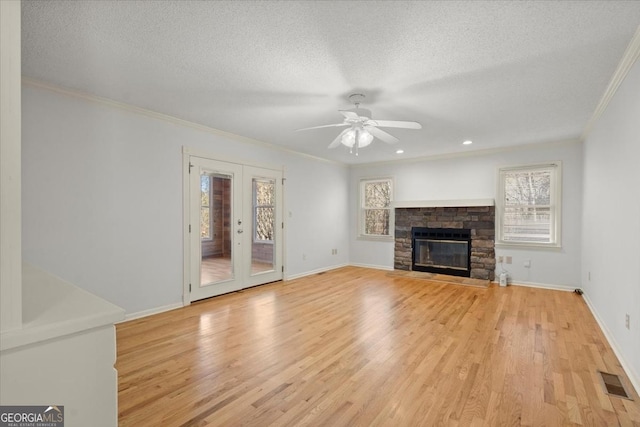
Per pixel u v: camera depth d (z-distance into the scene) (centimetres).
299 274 595
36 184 287
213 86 293
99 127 328
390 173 671
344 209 714
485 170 561
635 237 229
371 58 239
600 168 347
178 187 402
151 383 221
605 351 274
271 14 188
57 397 65
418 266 629
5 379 60
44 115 291
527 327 330
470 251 570
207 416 186
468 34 207
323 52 231
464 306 405
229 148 466
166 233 389
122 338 301
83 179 317
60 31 207
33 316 67
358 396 206
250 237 504
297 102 331
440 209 603
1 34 62
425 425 178
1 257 60
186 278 410
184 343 289
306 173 611
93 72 266
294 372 237
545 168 511
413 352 271
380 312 381
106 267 334
